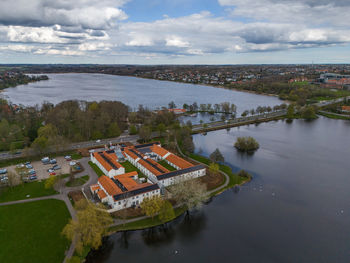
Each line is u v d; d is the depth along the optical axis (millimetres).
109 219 108562
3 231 107625
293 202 142000
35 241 102812
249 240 111625
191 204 127000
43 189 142500
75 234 94250
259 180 167625
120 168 159625
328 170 184875
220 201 142125
